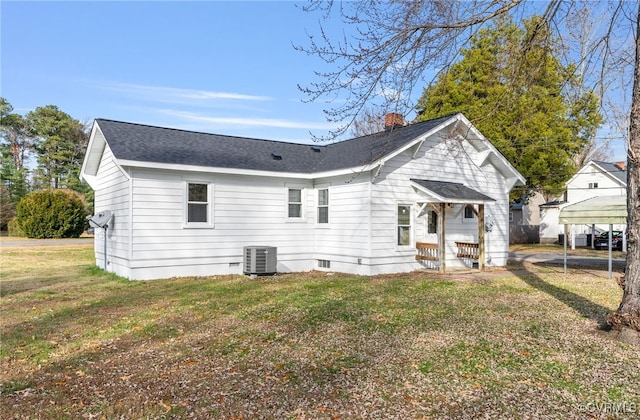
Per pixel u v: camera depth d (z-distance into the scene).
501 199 16.77
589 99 8.18
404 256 13.81
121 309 8.23
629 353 5.33
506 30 8.51
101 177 15.05
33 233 28.41
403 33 6.37
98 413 3.80
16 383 4.56
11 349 5.78
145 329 6.71
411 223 14.02
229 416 3.72
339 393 4.17
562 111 21.08
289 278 12.62
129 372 4.85
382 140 14.55
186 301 8.93
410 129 14.73
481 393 4.17
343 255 13.98
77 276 13.01
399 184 13.70
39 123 44.94
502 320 7.04
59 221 29.08
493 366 4.91
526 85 8.50
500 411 3.78
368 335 6.19
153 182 12.12
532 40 7.67
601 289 10.27
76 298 9.45
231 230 13.49
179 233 12.56
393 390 4.24
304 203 15.02
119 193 12.87
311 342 5.88
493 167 16.47
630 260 5.88
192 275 12.77
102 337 6.32
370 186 13.02
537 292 9.79
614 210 11.87
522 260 18.91
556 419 3.63
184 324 7.02
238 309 8.08
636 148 5.72
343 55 6.56
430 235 14.62
